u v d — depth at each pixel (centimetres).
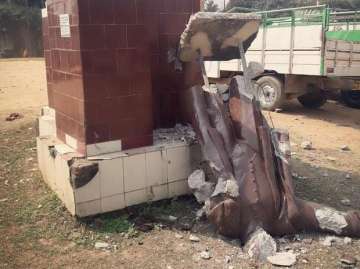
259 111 437
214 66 1130
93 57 393
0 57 3172
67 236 384
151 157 424
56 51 445
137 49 414
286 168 413
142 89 423
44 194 463
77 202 394
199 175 410
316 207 400
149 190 429
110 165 403
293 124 884
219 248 367
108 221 403
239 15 419
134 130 425
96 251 362
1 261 347
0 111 894
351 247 372
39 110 903
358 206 458
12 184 496
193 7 484
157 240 378
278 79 980
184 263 345
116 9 396
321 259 353
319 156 636
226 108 452
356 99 1104
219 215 371
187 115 482
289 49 918
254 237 365
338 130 834
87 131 403
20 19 3259
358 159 627
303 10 890
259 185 389
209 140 412
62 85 442
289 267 339
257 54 1013
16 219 412
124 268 338
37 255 356
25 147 631
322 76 896
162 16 467
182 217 416
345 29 961
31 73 1758
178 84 493
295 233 387
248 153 407
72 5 387
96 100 402
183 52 457
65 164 406
